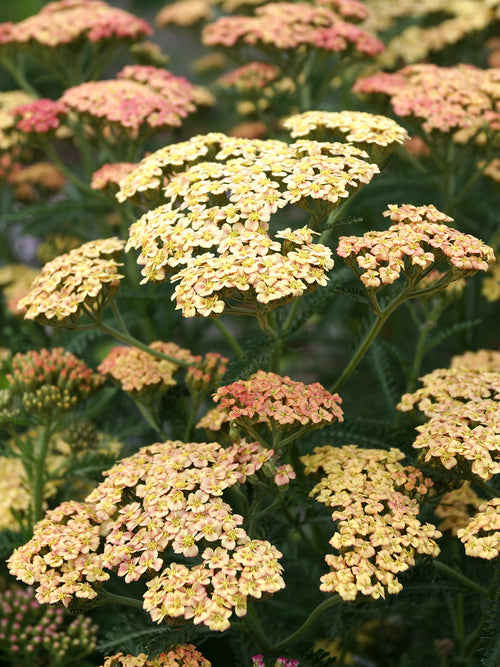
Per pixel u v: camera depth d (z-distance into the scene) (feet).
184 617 1.23
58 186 2.44
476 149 1.99
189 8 2.78
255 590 1.21
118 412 2.06
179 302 1.29
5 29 2.09
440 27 2.35
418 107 1.75
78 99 1.79
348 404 2.09
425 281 1.64
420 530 1.29
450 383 1.47
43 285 1.44
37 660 1.63
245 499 1.36
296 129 1.50
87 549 1.30
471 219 2.12
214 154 1.53
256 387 1.35
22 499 1.70
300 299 1.49
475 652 1.54
